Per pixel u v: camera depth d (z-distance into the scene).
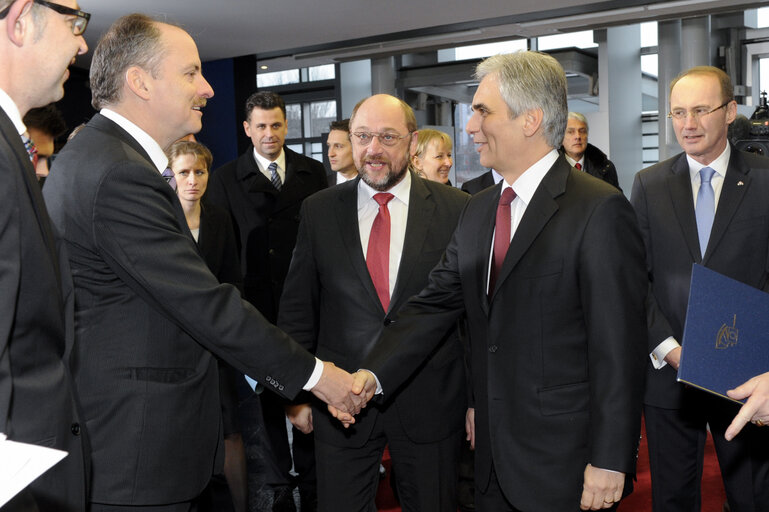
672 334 2.40
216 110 10.50
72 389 1.46
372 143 2.35
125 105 1.85
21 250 1.26
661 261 2.61
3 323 1.15
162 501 1.75
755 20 9.73
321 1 7.62
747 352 1.62
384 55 10.21
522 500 1.83
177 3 7.51
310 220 2.48
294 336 2.50
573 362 1.83
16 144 1.30
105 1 7.28
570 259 1.80
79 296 1.72
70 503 1.41
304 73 16.06
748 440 2.55
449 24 8.77
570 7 8.11
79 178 1.72
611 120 9.86
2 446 0.89
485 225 2.01
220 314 1.82
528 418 1.84
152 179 1.76
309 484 3.38
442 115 12.20
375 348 2.23
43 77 1.40
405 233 2.39
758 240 2.48
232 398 3.15
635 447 1.74
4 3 1.31
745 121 3.34
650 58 10.91
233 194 4.09
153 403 1.74
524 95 1.85
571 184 1.87
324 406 2.36
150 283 1.72
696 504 2.70
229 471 3.10
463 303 2.24
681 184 2.62
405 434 2.33
